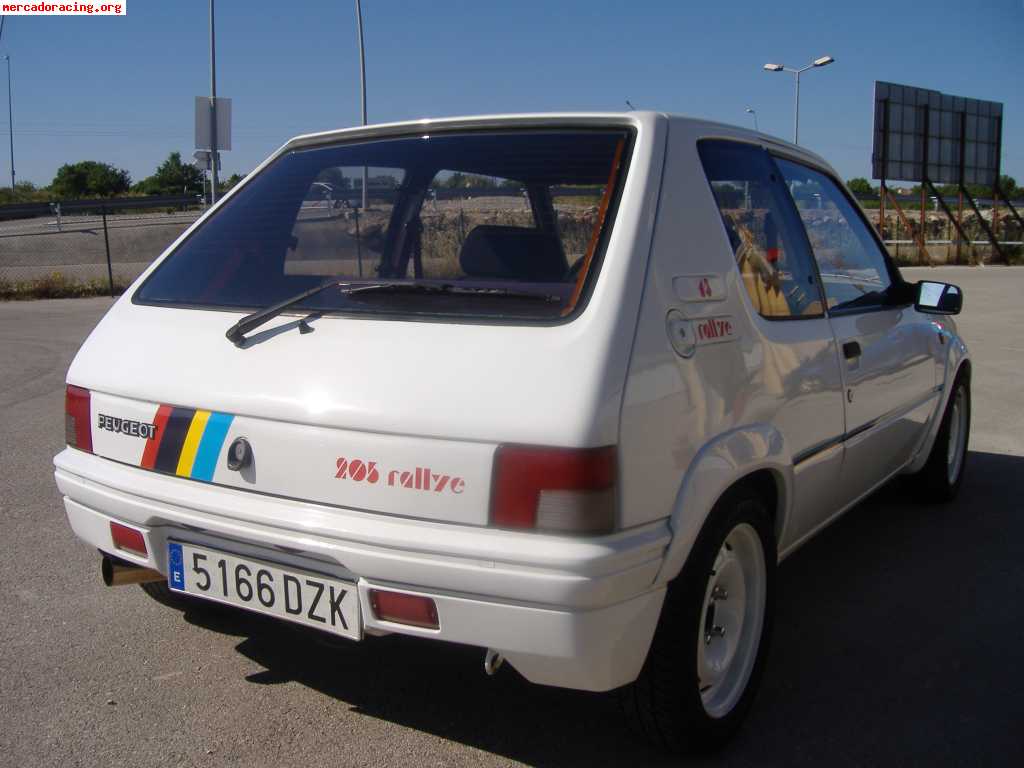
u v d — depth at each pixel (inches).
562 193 106.2
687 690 102.0
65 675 126.3
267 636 138.8
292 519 95.9
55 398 312.3
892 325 163.0
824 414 130.7
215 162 592.1
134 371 111.1
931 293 167.9
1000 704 124.3
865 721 119.5
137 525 109.1
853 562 175.9
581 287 96.3
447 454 90.0
